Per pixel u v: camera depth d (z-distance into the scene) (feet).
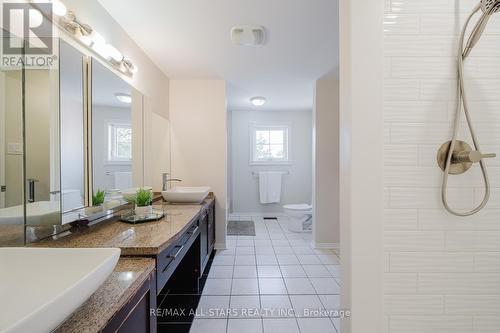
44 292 2.18
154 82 8.61
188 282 7.17
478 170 3.26
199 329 5.57
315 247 10.71
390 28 3.21
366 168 3.11
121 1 5.26
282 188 16.78
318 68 9.11
